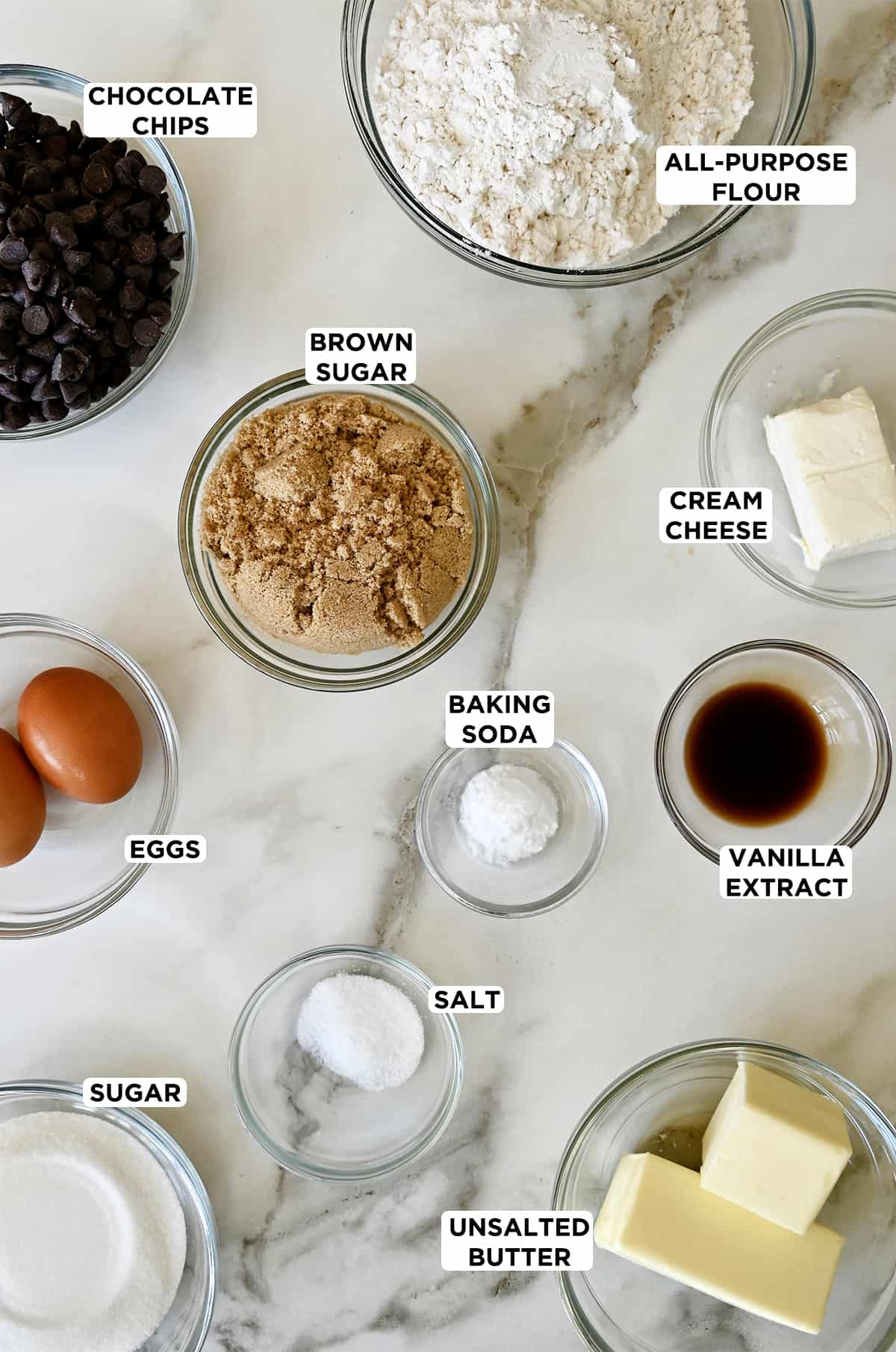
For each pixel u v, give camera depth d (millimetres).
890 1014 648
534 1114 650
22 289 599
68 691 619
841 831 647
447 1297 649
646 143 612
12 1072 655
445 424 633
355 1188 653
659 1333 640
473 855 652
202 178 647
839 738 648
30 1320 631
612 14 613
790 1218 602
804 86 618
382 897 655
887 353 643
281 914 655
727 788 647
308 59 646
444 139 609
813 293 647
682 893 650
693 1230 608
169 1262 641
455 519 621
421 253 647
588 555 651
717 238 646
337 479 613
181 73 648
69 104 648
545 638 652
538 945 653
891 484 614
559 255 620
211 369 650
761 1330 641
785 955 650
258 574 611
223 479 619
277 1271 651
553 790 657
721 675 643
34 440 642
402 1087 656
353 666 642
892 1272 634
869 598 632
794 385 642
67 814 654
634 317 649
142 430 652
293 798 654
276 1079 656
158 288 625
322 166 646
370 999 648
